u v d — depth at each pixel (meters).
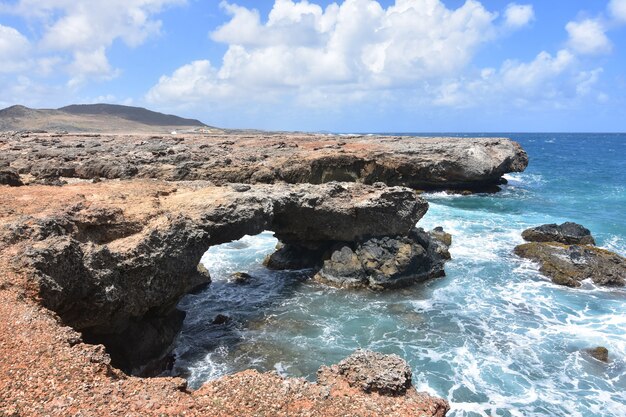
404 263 30.86
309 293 30.22
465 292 30.33
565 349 23.06
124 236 21.19
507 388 19.88
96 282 18.09
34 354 12.43
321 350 22.97
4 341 12.77
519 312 27.36
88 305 18.08
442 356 22.38
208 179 41.06
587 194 66.75
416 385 19.97
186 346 23.58
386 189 33.19
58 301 16.08
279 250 35.84
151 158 44.34
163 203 25.66
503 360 22.06
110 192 26.05
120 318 19.62
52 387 11.42
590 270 32.16
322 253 34.50
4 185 28.23
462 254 37.66
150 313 22.30
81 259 17.83
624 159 127.06
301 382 13.13
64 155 44.19
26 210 20.77
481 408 18.50
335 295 29.88
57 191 25.81
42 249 16.36
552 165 111.00
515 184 77.19
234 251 38.66
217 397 12.07
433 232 40.50
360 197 33.09
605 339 24.00
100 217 20.92
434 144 66.25
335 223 32.31
